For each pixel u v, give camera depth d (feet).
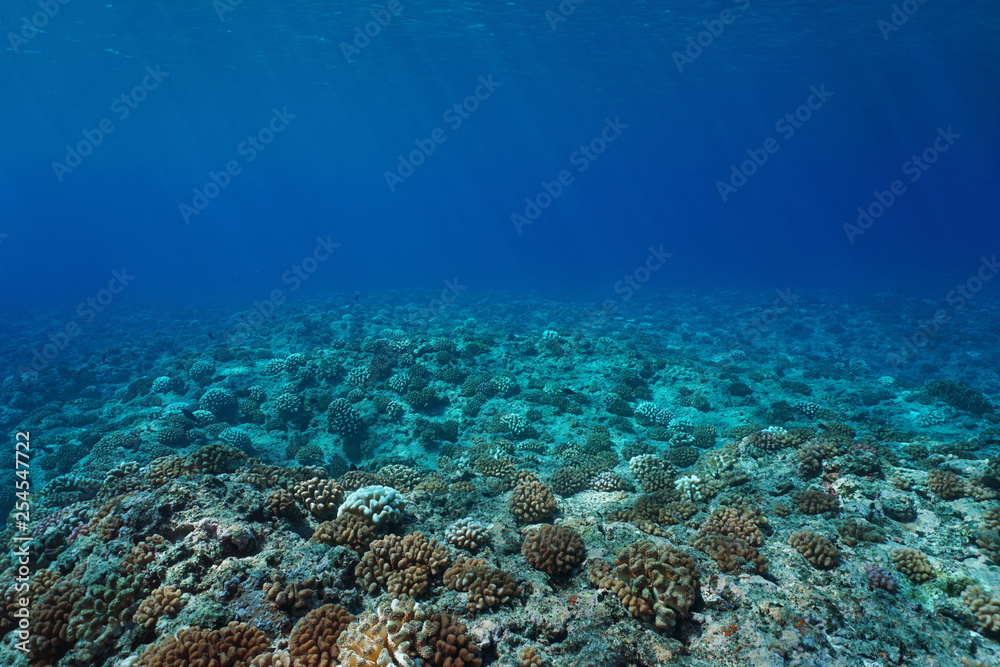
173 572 19.61
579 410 58.44
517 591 19.51
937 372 82.33
